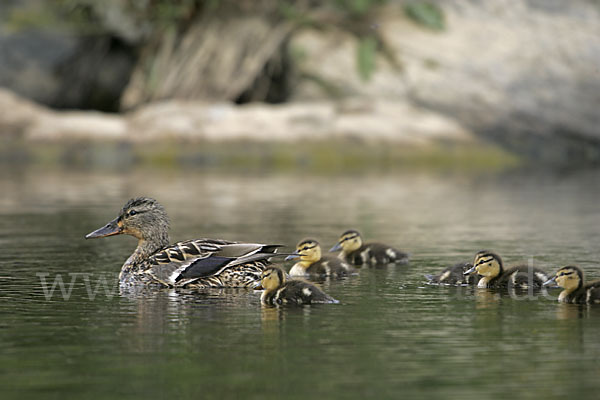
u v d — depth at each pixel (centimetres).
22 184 2200
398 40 2983
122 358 661
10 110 2820
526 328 750
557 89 2930
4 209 1731
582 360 648
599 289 855
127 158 2681
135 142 2742
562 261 1123
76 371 630
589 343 697
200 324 773
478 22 2997
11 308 845
